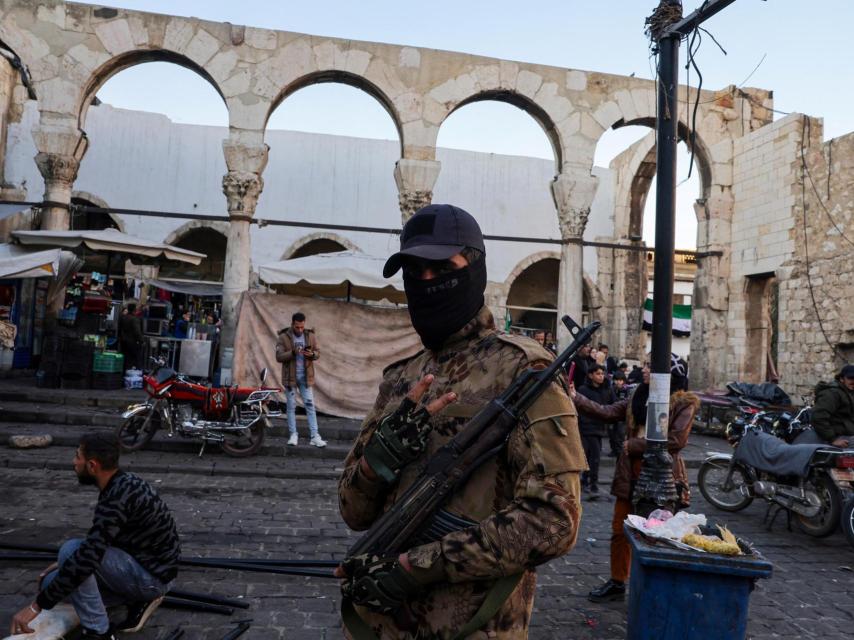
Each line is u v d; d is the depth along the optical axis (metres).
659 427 4.68
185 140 21.89
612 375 13.97
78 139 13.70
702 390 16.12
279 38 14.25
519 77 15.09
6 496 6.64
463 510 1.46
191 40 13.91
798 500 6.89
